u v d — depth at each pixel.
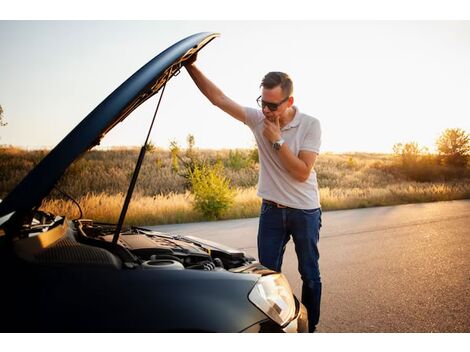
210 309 1.57
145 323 1.43
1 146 17.73
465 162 29.80
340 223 10.06
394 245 7.06
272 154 2.94
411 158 29.75
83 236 1.98
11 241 1.44
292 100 2.73
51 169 1.33
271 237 3.03
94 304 1.41
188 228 8.95
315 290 2.98
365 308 3.83
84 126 1.39
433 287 4.53
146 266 1.63
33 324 1.32
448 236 8.02
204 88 2.94
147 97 2.04
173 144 24.39
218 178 10.98
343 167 37.28
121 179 18.00
